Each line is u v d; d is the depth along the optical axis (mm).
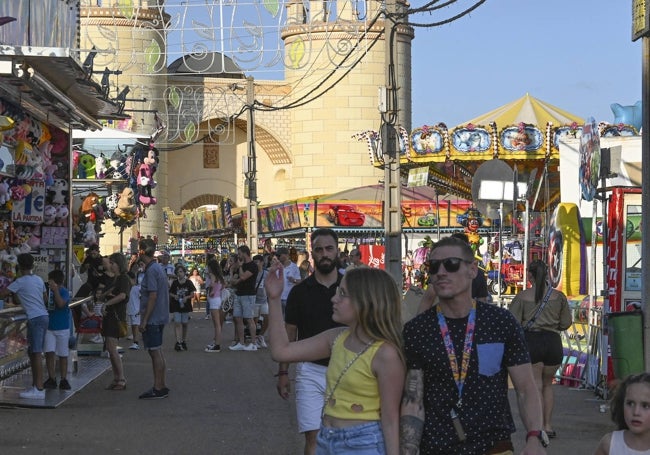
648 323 10141
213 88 57438
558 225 16453
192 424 11234
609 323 10336
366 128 57406
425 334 4980
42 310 12742
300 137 58469
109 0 26703
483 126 25906
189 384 14844
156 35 25375
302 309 7867
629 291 13055
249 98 34969
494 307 5027
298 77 58094
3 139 12781
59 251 16844
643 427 4844
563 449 9773
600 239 18000
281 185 61406
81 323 18578
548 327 10250
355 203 31000
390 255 18516
